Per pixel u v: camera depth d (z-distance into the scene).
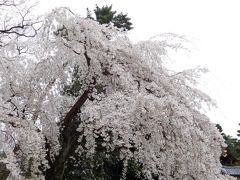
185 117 6.27
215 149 6.95
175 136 6.45
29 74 7.04
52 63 7.30
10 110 6.00
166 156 6.60
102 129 6.58
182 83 7.19
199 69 7.22
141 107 6.02
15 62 6.66
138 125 6.43
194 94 7.05
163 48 7.21
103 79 7.32
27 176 6.32
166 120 6.24
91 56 6.92
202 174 6.54
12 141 6.34
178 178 6.73
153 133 6.48
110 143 7.40
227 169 19.67
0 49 7.00
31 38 7.24
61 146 7.79
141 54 7.00
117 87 7.36
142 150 6.70
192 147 6.35
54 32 6.95
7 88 6.68
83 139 7.43
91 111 6.34
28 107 6.95
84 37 6.82
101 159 10.37
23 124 6.20
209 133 6.86
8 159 5.56
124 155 7.37
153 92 6.79
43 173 6.91
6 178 6.52
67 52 7.17
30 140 5.91
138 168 10.00
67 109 8.07
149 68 6.94
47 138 7.05
